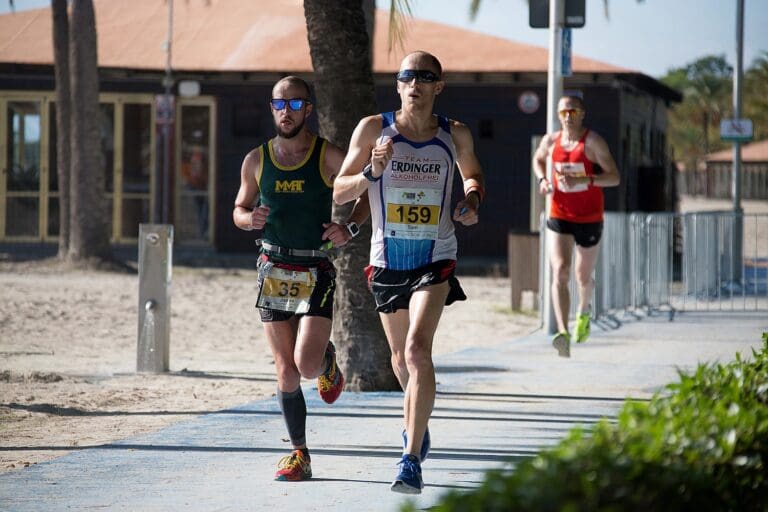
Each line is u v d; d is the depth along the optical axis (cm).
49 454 2322
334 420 2647
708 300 5484
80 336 4469
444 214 1934
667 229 5428
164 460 2211
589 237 3562
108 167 9281
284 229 1983
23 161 9350
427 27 9700
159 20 9969
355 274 3069
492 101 8838
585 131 3522
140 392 3161
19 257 8075
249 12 10088
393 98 8919
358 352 3066
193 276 7225
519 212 8838
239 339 4569
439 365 3609
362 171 1873
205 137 9225
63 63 7719
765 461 1280
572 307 4888
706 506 1145
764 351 1780
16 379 3344
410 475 1812
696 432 1196
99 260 7381
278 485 1995
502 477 977
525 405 2856
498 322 5288
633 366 3566
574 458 1021
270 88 9112
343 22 2983
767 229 11569
